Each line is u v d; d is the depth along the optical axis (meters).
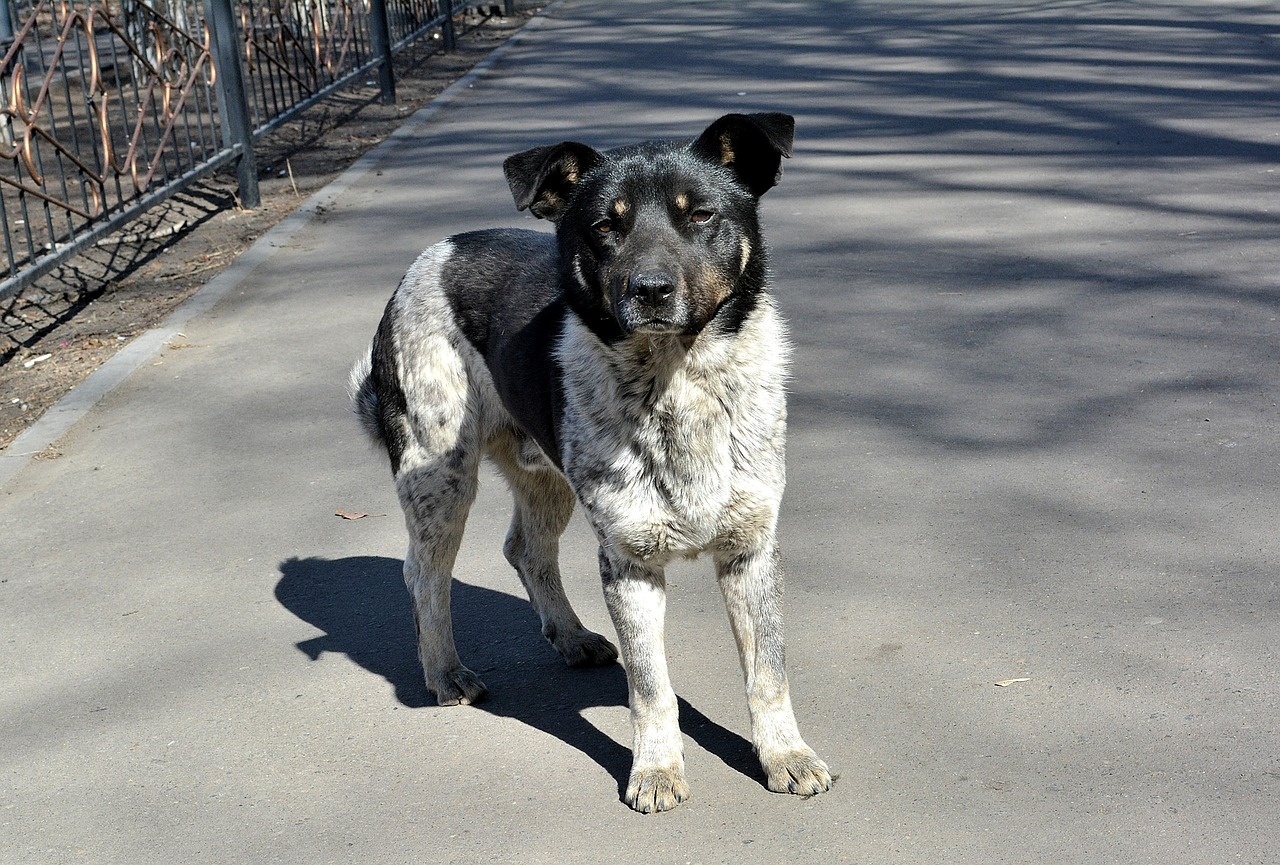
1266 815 1.94
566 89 6.65
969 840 1.95
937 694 2.17
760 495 2.06
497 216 4.38
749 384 2.05
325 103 6.60
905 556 2.45
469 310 2.30
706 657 2.29
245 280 3.88
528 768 2.12
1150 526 2.47
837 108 5.86
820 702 2.17
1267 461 2.62
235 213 4.68
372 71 7.49
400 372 2.34
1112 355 3.04
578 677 2.30
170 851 2.03
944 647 2.25
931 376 3.01
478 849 1.99
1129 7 8.79
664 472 2.04
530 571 2.35
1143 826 1.94
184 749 2.19
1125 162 4.70
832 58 7.21
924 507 2.57
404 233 4.25
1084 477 2.62
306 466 2.85
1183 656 2.19
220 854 2.02
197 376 3.21
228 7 4.57
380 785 2.10
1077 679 2.17
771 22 8.77
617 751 2.14
